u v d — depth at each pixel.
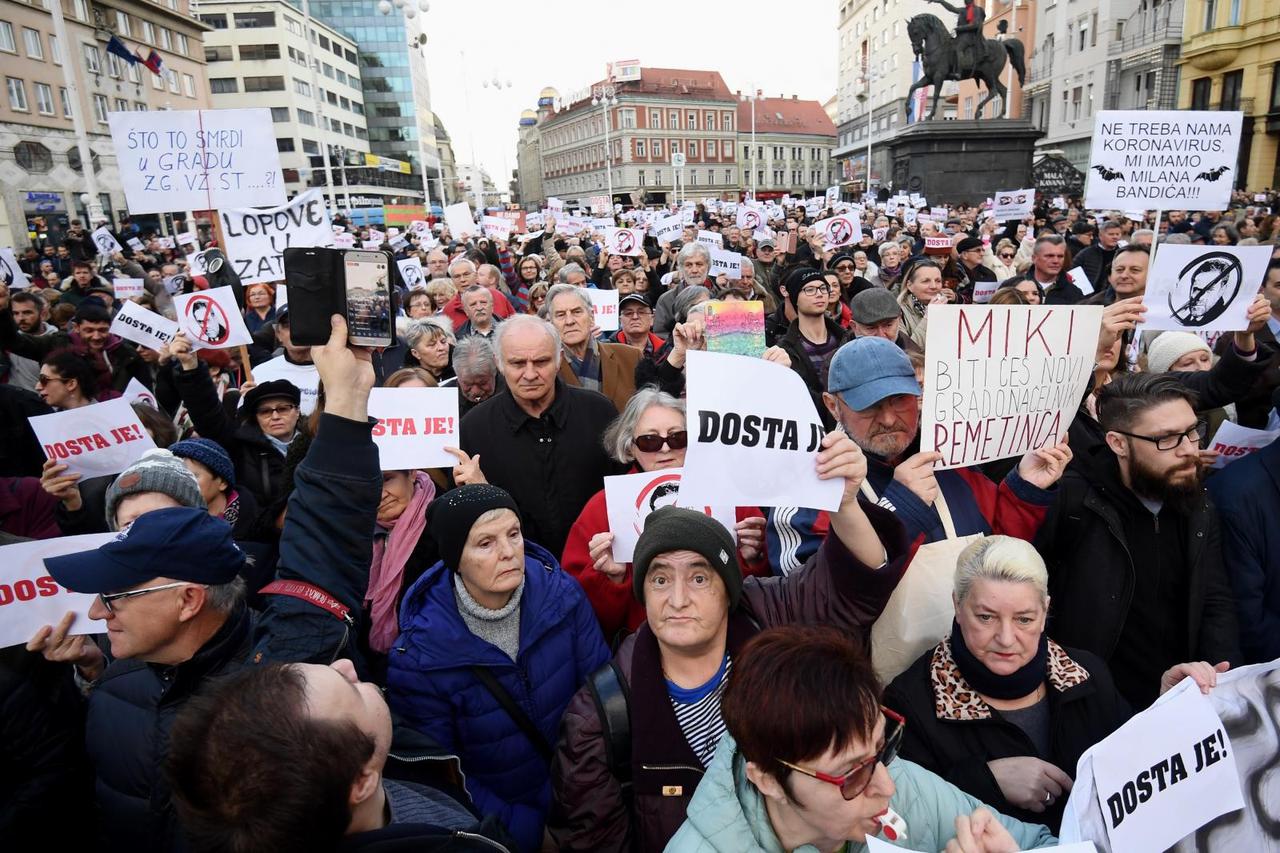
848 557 1.99
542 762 2.28
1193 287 3.69
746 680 1.38
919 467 2.26
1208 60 37.00
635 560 1.92
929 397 2.31
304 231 5.52
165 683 1.80
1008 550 1.88
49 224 36.12
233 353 6.34
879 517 2.02
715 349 3.06
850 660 1.35
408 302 7.21
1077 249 11.36
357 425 1.82
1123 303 3.19
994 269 9.04
